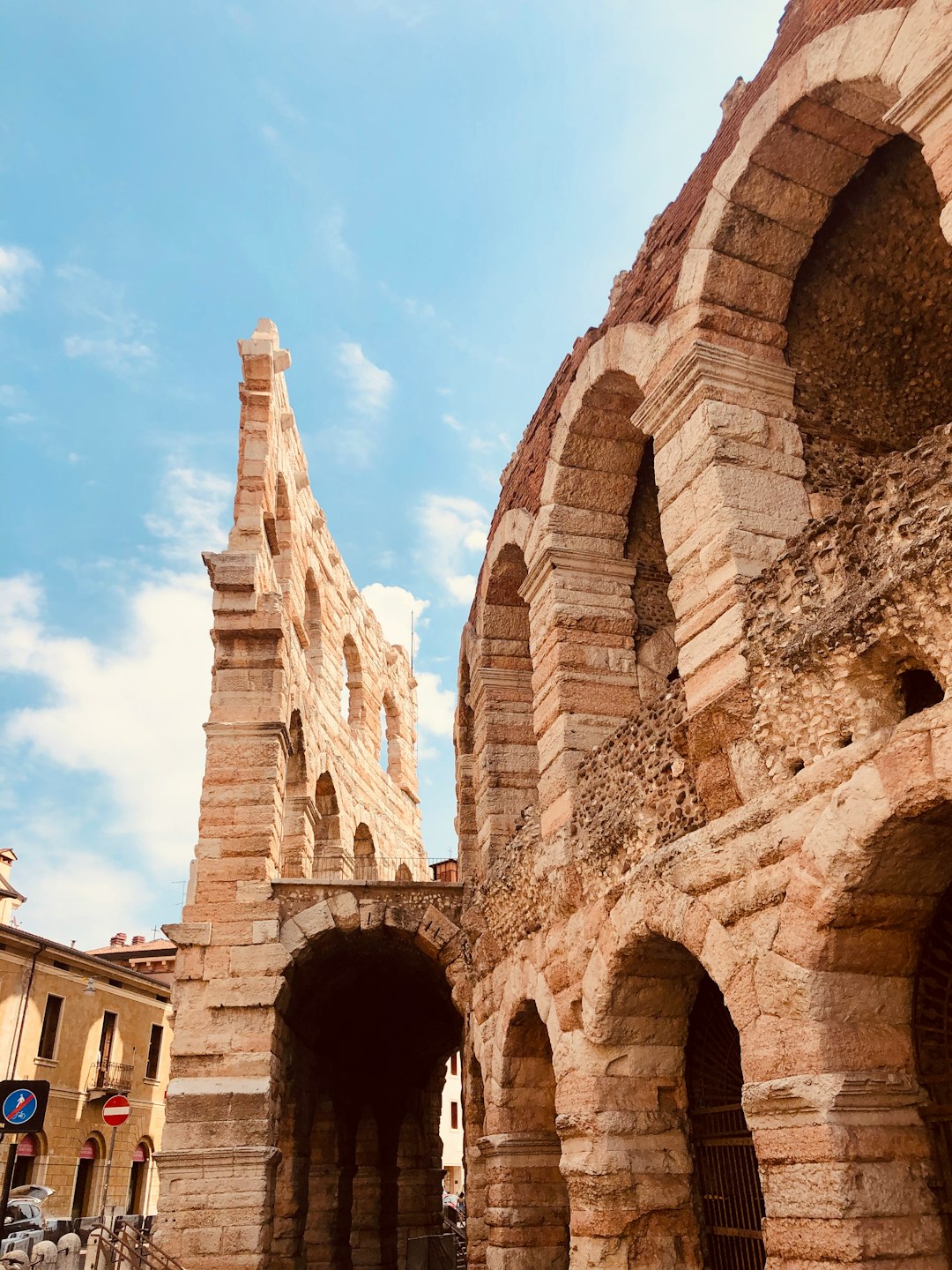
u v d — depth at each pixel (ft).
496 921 52.70
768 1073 27.09
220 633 74.28
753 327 37.19
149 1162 152.56
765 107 35.17
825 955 26.14
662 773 35.14
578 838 41.81
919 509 24.71
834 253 38.96
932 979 27.25
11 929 126.82
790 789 27.89
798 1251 25.23
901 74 29.32
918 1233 24.59
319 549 100.01
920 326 40.93
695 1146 37.58
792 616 29.22
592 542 49.06
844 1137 24.80
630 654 47.42
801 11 34.91
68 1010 137.18
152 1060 157.28
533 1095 50.55
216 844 68.08
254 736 71.61
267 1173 60.34
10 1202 100.68
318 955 70.13
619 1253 35.73
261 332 86.79
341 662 104.32
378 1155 98.89
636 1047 38.22
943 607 24.02
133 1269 56.34
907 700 26.84
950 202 26.55
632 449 48.78
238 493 80.33
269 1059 62.54
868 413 39.75
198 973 64.28
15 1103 39.50
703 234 37.40
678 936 32.14
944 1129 26.20
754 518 33.86
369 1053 101.50
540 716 47.75
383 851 114.11
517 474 58.08
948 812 24.27
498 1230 49.14
